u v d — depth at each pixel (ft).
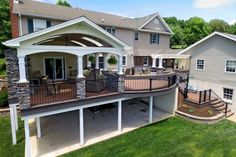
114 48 32.12
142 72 62.85
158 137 33.32
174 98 44.60
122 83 34.01
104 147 29.81
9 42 22.24
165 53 79.00
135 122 40.09
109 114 44.27
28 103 24.49
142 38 78.48
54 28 25.26
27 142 25.39
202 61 55.57
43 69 44.11
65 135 33.65
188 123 39.99
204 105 44.09
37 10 53.36
